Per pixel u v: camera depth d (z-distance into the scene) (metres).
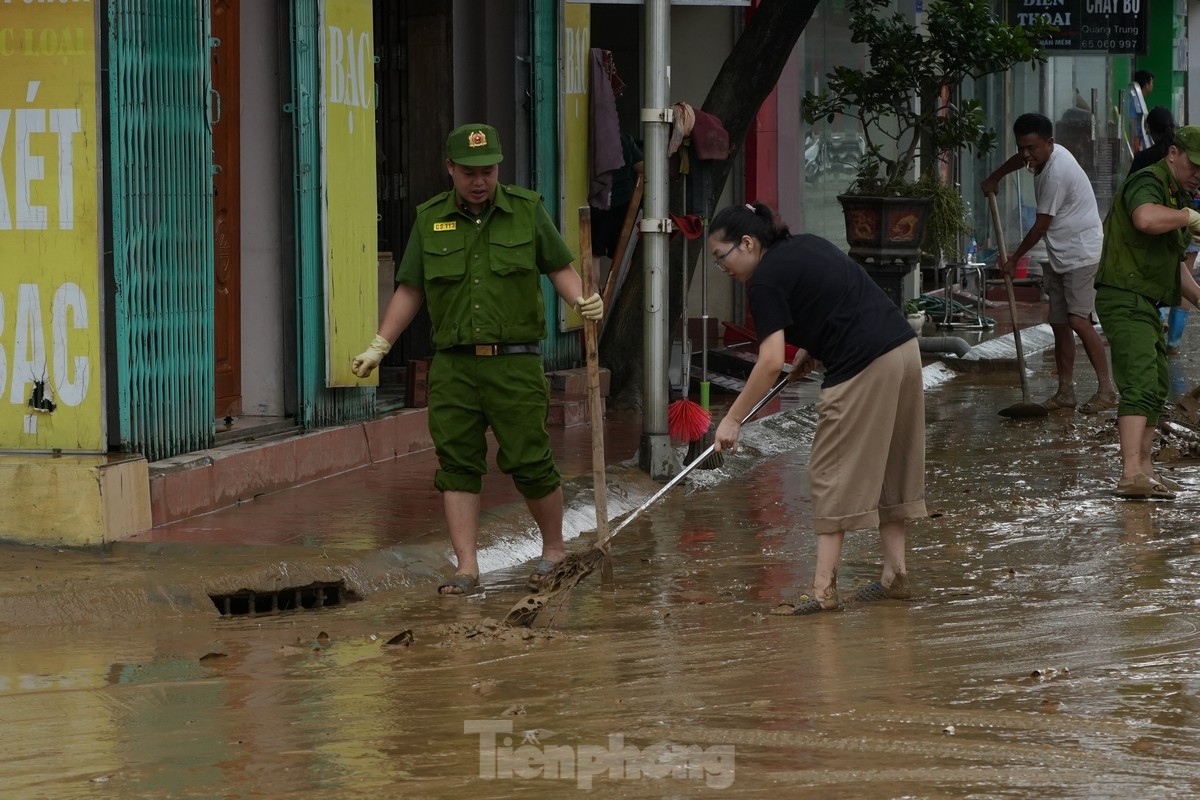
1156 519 11.24
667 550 10.59
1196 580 9.31
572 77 16.44
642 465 13.00
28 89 10.04
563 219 16.28
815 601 8.70
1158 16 43.22
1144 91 28.27
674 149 14.69
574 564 8.85
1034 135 16.28
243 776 5.84
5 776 5.90
